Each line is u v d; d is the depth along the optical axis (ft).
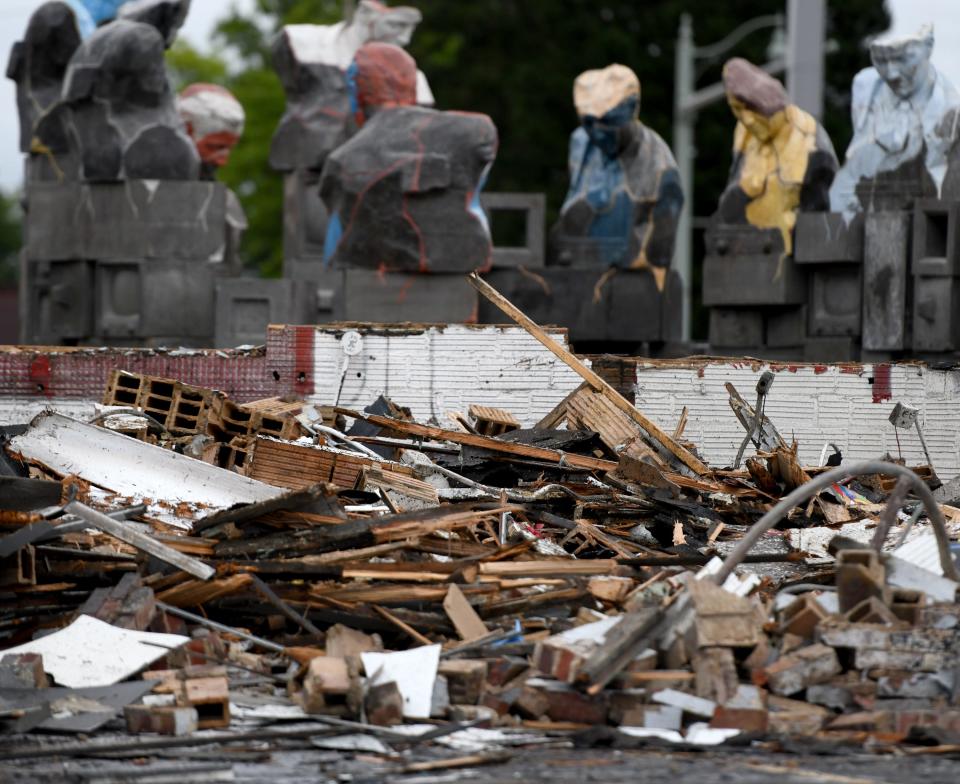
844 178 230.27
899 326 224.94
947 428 185.98
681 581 100.42
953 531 121.90
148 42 245.24
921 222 222.28
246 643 94.94
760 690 84.43
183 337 246.68
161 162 246.47
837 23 560.20
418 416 182.91
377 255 226.99
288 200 293.43
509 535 118.32
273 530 105.91
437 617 96.63
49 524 95.30
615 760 77.15
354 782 73.00
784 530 128.98
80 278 249.96
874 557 89.25
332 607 97.25
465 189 227.20
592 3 552.41
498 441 147.95
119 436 127.13
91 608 93.61
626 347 255.29
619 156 250.98
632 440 153.17
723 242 240.32
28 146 253.85
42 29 250.78
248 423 152.87
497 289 245.04
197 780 73.20
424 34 562.66
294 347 183.21
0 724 81.20
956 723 81.56
